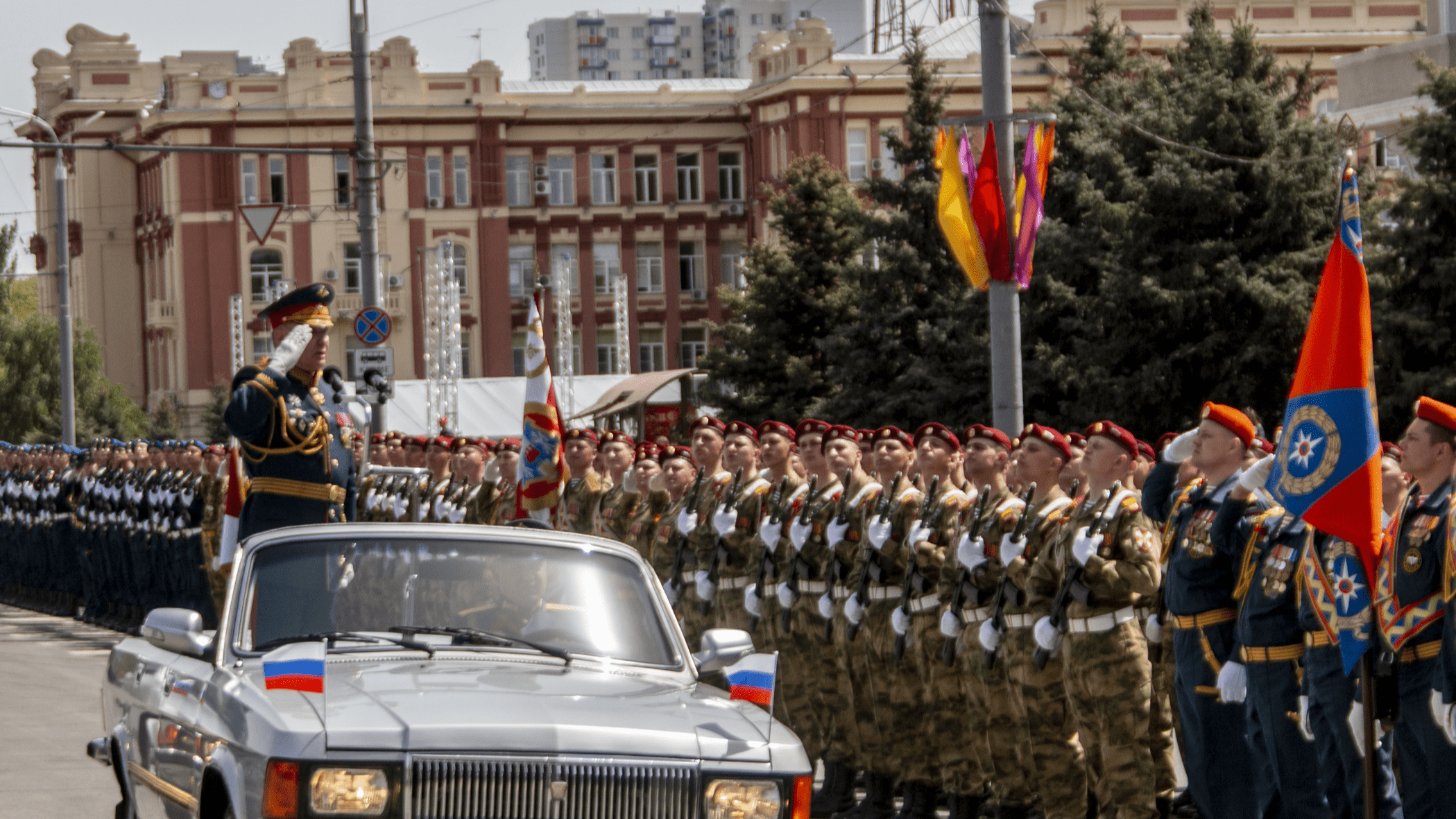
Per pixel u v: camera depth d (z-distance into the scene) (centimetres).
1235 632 1598
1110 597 1612
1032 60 11094
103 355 13538
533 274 12500
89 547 4462
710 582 2214
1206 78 5369
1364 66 7119
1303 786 1544
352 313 12100
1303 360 1503
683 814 1061
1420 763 1412
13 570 5159
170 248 12438
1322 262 5116
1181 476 1848
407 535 1342
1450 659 1334
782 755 1098
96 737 2448
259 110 12012
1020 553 1716
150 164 13050
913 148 6431
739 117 12631
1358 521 1451
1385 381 4703
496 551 1341
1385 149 6888
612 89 12625
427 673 1184
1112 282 5153
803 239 7419
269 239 12088
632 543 2455
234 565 1321
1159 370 5075
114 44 13788
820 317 7312
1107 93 6188
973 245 2752
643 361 12719
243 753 1067
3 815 1878
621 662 1272
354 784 1016
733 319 7881
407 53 12238
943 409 6031
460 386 8244
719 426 2311
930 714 1881
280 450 1678
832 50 11806
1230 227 5234
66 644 3891
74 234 13850
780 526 2112
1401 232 4681
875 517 1936
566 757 1045
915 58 6512
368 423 2211
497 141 12331
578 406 8750
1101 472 1642
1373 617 1444
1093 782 1750
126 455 4347
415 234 12231
